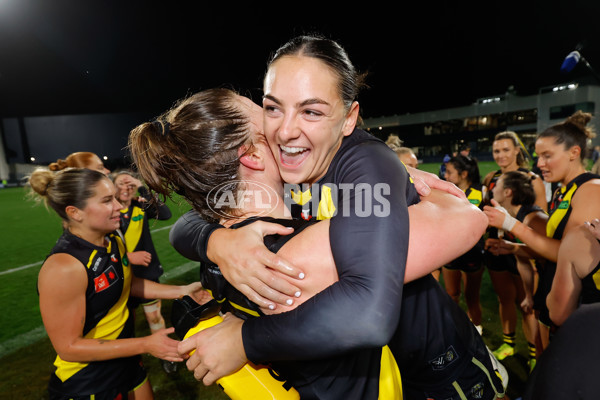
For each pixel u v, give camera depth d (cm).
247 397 83
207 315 96
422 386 120
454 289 334
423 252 81
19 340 346
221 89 104
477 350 126
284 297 76
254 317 83
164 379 275
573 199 188
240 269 78
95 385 166
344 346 66
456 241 87
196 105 96
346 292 66
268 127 88
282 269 74
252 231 83
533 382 62
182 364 294
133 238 314
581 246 156
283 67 81
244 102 103
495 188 268
